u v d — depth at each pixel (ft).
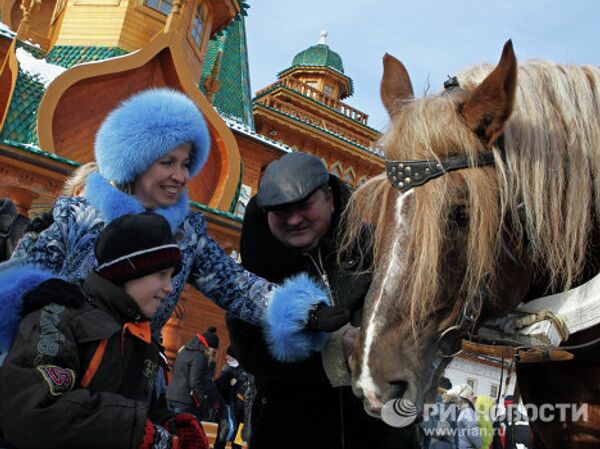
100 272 7.27
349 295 8.57
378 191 7.75
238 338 8.96
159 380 8.99
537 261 7.64
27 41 61.26
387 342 6.49
